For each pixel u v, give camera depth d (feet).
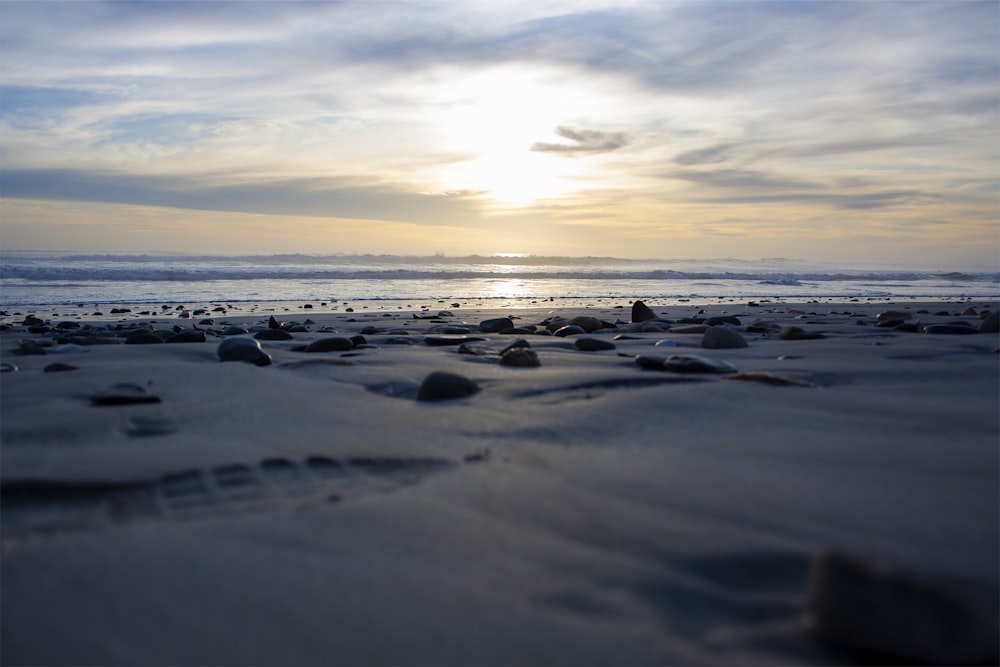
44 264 69.10
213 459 6.86
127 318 33.27
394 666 3.57
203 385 11.64
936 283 87.51
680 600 4.21
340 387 11.55
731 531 5.17
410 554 4.79
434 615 4.02
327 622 3.95
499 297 52.31
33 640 3.81
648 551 4.84
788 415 9.27
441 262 114.52
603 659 3.62
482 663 3.59
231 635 3.84
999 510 5.62
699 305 46.37
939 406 9.87
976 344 18.08
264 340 20.36
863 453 7.37
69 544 4.96
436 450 7.39
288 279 69.36
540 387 11.10
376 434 8.09
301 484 6.30
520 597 4.22
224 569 4.56
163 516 5.53
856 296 60.59
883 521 5.37
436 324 28.53
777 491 6.08
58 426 8.38
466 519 5.41
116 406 9.71
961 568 4.56
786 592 4.31
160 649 3.72
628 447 7.63
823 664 3.61
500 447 7.58
